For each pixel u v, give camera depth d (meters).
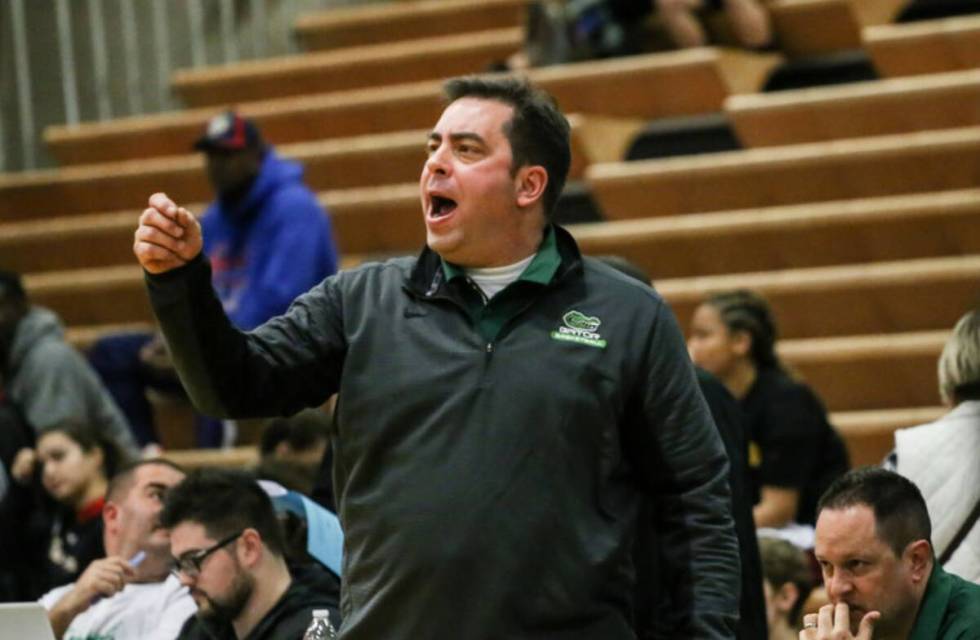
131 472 13.15
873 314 19.31
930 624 9.49
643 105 22.86
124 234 24.19
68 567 15.88
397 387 7.86
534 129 8.12
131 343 20.39
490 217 8.01
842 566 9.53
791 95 21.61
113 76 27.55
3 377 19.02
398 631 7.69
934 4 23.23
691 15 23.23
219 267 19.22
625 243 20.95
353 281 8.20
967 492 11.04
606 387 7.88
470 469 7.70
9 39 27.19
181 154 25.98
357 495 7.90
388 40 27.45
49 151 26.94
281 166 19.17
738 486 11.43
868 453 17.84
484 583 7.61
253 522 11.34
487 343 7.89
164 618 12.54
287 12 28.25
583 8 23.73
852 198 20.69
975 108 20.67
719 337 15.70
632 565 8.09
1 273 19.05
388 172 23.58
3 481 16.73
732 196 21.23
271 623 11.23
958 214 19.47
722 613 7.94
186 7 27.98
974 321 11.41
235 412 7.88
